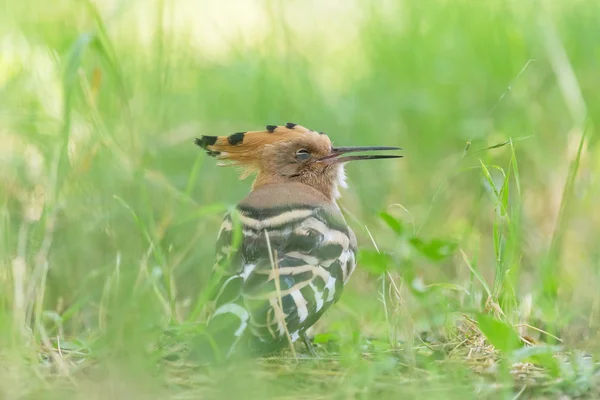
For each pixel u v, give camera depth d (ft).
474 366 27.58
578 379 26.35
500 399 25.66
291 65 49.21
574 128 41.91
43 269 30.09
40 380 25.43
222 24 57.26
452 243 30.94
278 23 54.70
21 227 32.89
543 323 32.30
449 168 42.47
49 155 37.76
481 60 49.98
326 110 47.96
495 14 52.11
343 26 56.08
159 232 35.32
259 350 26.27
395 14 53.93
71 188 35.88
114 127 40.06
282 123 47.01
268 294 26.68
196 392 25.39
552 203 40.22
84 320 33.17
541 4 52.65
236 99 47.60
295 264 27.96
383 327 31.73
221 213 39.19
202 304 28.32
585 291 35.17
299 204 30.53
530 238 39.17
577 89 42.68
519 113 45.75
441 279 36.32
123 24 45.21
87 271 34.53
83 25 44.73
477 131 43.86
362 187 43.21
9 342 26.68
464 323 29.91
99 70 37.86
